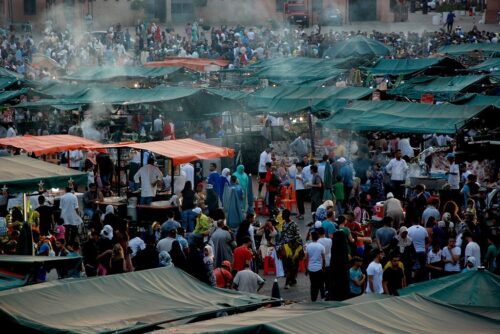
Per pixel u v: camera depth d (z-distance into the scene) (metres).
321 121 43.84
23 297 16.77
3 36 86.69
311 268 27.34
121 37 89.56
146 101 50.53
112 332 15.38
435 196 33.94
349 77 62.25
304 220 39.69
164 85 58.34
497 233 30.09
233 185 35.28
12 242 27.39
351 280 25.67
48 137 40.94
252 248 29.97
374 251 26.81
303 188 39.50
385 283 25.72
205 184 39.53
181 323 16.59
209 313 16.55
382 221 30.66
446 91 50.00
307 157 42.38
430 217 30.17
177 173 40.19
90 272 27.92
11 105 54.62
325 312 14.96
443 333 14.61
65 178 27.67
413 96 51.22
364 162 41.84
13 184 26.75
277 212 34.47
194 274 25.50
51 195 36.94
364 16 103.56
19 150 43.41
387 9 102.69
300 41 87.44
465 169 38.41
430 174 39.19
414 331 14.62
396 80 60.09
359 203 36.25
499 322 15.33
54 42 84.62
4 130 52.81
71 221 33.50
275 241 31.31
